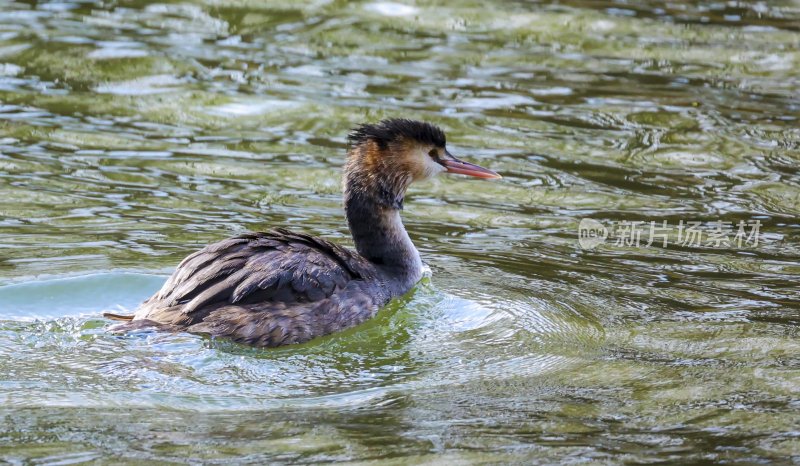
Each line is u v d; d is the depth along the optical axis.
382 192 12.92
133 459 8.45
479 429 9.22
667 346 11.38
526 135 18.42
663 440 9.05
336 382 10.34
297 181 16.61
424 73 21.06
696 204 16.06
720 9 25.06
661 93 20.38
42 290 12.16
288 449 8.73
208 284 11.14
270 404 9.73
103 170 16.61
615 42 22.86
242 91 19.94
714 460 8.65
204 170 16.83
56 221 14.55
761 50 22.50
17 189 15.66
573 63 21.69
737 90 20.56
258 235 11.79
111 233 14.20
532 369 10.71
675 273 13.70
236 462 8.45
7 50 21.06
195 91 19.86
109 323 11.25
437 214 15.80
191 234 14.30
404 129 13.02
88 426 9.05
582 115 19.33
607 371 10.68
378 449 8.77
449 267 13.71
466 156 17.44
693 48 22.64
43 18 22.97
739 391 10.16
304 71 20.95
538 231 15.14
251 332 10.91
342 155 17.62
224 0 24.64
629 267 13.90
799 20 24.36
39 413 9.26
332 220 15.13
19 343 10.73
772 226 15.32
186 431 9.04
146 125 18.50
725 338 11.59
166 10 23.94
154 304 11.29
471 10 24.44
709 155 17.83
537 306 12.48
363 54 21.94
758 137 18.52
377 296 12.16
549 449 8.83
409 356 11.06
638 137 18.50
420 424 9.31
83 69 20.55
